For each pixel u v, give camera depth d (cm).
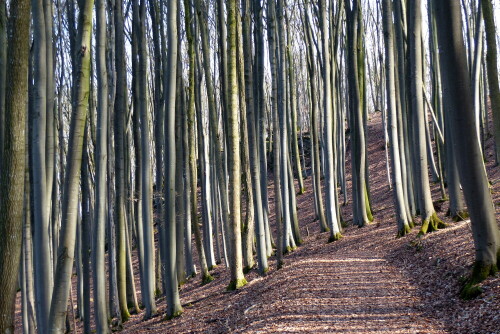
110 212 1233
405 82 1411
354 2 1522
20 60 414
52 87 707
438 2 707
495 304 626
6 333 403
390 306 745
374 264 1054
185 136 1525
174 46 1004
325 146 1495
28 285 868
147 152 1092
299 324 710
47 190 679
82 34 478
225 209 1527
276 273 1154
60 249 468
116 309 1163
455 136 720
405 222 1247
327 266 1088
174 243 1067
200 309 1072
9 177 411
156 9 1411
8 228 409
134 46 1372
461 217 1173
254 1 1545
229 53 1088
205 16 1627
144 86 1090
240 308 952
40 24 591
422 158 1150
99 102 897
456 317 642
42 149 602
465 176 720
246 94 1159
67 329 1346
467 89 704
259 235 1225
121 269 1261
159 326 1029
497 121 1014
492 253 715
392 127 1243
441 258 913
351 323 684
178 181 1428
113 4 1205
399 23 1323
